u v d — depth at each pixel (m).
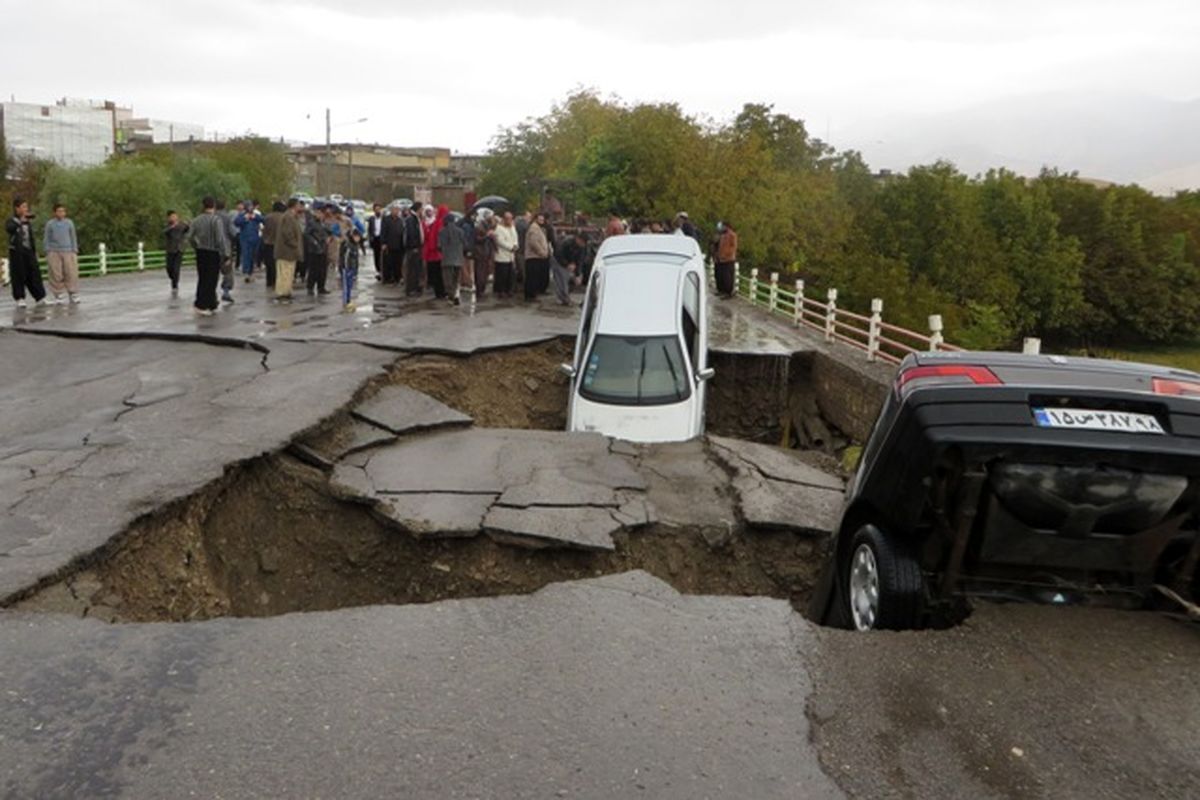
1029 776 3.46
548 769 3.41
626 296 12.78
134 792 3.26
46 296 18.12
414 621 4.70
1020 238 63.69
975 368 4.67
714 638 4.54
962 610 5.03
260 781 3.33
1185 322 70.69
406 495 7.89
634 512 7.75
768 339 17.41
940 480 4.58
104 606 5.43
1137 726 3.79
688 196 37.44
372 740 3.59
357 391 10.27
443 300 19.66
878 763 3.52
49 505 6.46
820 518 7.97
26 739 3.58
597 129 48.97
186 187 50.00
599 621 4.72
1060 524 4.39
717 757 3.52
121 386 10.23
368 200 99.06
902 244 58.19
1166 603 4.74
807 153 56.50
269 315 15.95
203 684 4.02
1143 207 72.88
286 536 7.91
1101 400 4.36
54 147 84.38
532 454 9.26
